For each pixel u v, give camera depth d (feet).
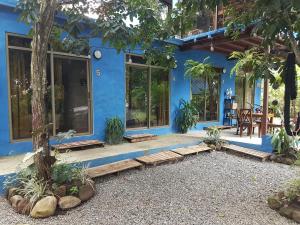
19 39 16.93
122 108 22.72
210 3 9.91
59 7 13.80
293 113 23.02
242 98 34.35
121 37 13.38
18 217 10.68
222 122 32.07
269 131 23.40
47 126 11.85
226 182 15.16
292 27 10.42
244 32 19.86
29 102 17.62
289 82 11.53
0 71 16.10
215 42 23.21
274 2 7.66
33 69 11.51
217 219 10.69
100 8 13.91
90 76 20.48
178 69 26.99
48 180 11.82
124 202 12.21
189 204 12.12
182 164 18.52
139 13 14.02
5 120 16.43
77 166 13.87
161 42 19.11
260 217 10.89
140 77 24.25
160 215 11.02
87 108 20.66
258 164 19.01
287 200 11.32
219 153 21.63
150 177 15.69
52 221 10.46
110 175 15.67
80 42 14.57
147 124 25.13
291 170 17.52
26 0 11.76
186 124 26.73
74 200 11.55
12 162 14.92
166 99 26.66
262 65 12.22
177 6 12.32
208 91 30.48
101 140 21.33
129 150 18.74
